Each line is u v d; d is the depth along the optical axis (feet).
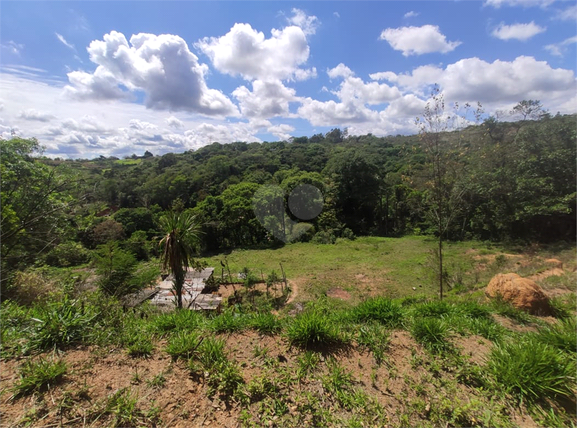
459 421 6.34
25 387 6.47
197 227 21.90
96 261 26.37
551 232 47.96
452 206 28.66
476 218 60.34
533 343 9.18
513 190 49.75
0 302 12.25
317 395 7.06
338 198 96.32
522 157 49.88
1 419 5.67
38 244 24.04
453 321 11.73
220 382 7.16
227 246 88.79
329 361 8.42
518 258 39.42
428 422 6.35
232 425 6.03
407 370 8.20
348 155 97.91
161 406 6.39
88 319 9.29
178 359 8.15
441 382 7.62
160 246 21.18
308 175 93.56
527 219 48.29
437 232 72.13
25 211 23.04
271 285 40.75
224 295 38.68
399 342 9.78
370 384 7.57
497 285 17.58
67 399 6.29
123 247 51.98
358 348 9.25
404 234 89.66
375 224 100.68
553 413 6.51
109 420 5.87
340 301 33.17
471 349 9.52
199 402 6.61
